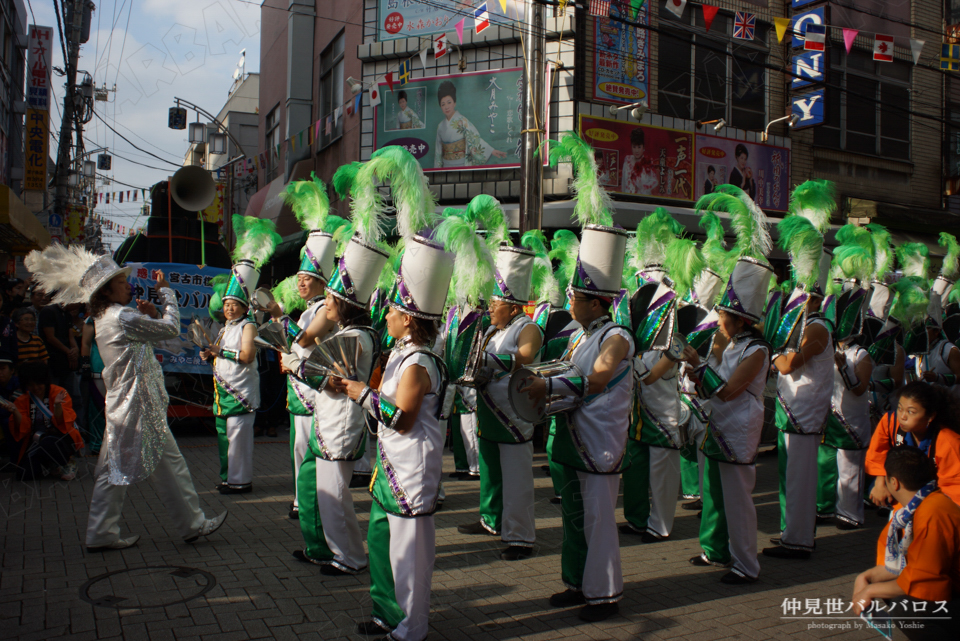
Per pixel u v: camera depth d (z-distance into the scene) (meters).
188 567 4.05
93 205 19.45
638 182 10.84
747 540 4.02
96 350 7.20
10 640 3.09
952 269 8.60
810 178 12.55
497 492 4.86
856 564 4.47
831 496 5.53
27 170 17.78
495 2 10.65
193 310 8.62
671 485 4.91
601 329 3.58
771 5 12.20
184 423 9.07
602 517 3.48
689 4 11.40
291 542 4.57
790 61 12.17
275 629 3.26
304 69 14.73
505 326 4.63
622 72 10.80
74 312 7.84
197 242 9.10
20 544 4.40
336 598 3.63
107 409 4.18
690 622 3.48
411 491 3.01
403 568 3.02
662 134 11.00
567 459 3.55
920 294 6.20
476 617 3.51
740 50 11.90
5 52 19.78
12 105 20.89
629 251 6.14
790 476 4.57
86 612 3.41
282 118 15.85
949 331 7.75
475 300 3.67
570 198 10.36
